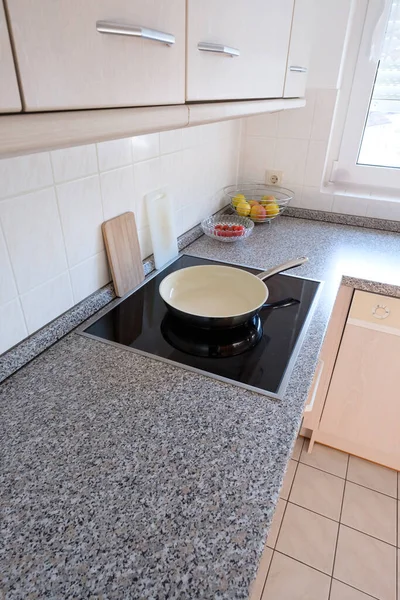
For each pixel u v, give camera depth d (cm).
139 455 62
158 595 45
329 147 165
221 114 76
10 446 63
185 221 141
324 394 152
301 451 175
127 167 102
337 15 139
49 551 49
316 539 140
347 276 121
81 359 83
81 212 90
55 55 39
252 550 49
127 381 77
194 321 88
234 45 75
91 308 98
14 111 37
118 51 47
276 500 55
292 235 153
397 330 128
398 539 141
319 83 150
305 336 92
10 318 77
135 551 49
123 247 105
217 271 108
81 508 54
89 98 44
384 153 160
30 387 75
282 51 102
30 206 76
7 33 34
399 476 164
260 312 102
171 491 56
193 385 76
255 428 67
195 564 48
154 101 56
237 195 164
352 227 163
